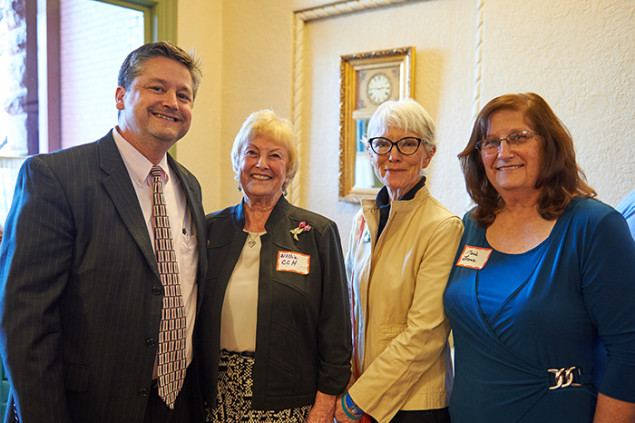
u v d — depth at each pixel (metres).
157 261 1.43
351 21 2.76
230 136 3.26
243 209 1.67
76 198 1.31
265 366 1.50
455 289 1.46
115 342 1.34
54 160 1.33
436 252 1.53
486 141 1.42
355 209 2.79
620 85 1.97
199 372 1.60
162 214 1.46
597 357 1.29
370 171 2.72
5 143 2.33
